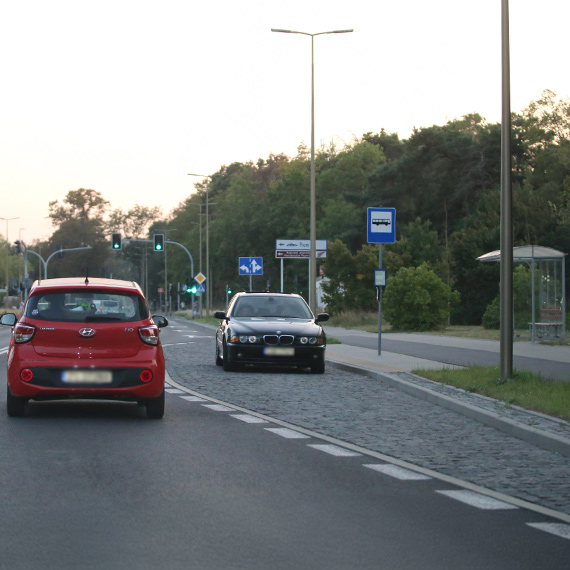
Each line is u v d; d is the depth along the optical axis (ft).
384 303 193.67
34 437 50.67
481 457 46.44
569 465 44.34
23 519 31.99
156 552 27.84
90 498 35.47
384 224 113.80
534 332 144.36
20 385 56.29
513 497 36.86
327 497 36.27
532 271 143.23
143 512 33.22
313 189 153.89
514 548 28.96
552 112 338.54
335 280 241.35
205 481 39.14
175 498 35.65
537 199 262.47
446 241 284.20
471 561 27.37
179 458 44.80
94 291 58.34
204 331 224.74
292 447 48.75
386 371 91.97
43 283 59.82
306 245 201.05
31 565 26.30
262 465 43.24
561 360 104.17
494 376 78.38
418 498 36.37
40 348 56.75
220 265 511.81
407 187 344.69
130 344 57.67
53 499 35.22
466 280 244.42
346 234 371.76
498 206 265.95
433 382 80.53
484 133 328.70
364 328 207.82
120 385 56.95
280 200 457.68
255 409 65.77
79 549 28.09
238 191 501.56
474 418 61.16
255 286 462.19
